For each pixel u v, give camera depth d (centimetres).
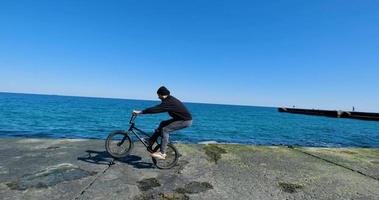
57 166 543
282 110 10506
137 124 3397
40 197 397
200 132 2708
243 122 4581
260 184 488
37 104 7106
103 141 813
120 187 446
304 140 2323
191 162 609
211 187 463
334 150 820
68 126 2691
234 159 654
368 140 2445
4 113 3688
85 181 466
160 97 547
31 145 732
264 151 759
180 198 411
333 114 6444
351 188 486
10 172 500
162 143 539
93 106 8125
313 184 500
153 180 485
